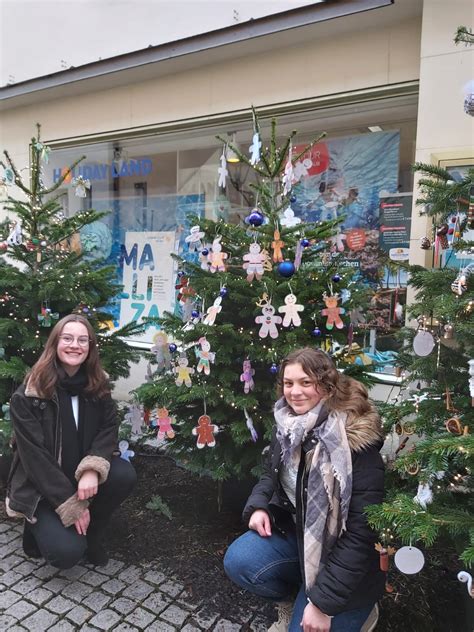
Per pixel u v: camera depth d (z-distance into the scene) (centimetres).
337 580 169
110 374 345
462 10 322
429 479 177
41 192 335
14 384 318
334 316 254
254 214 243
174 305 542
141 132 522
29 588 246
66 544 235
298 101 416
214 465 276
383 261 234
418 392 211
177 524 302
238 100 448
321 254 291
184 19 450
